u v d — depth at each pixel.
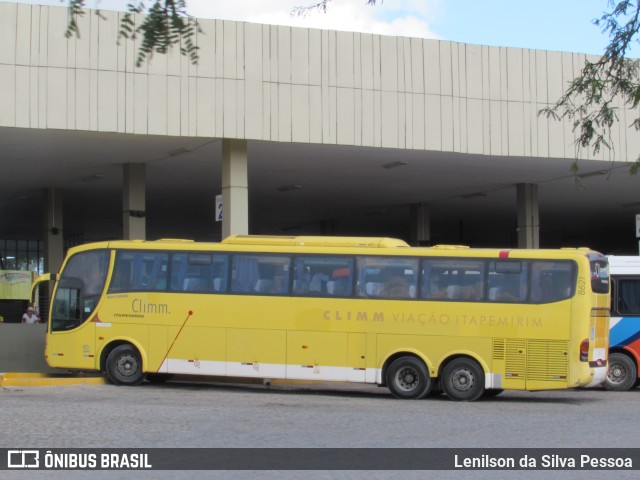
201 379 21.31
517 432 12.27
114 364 19.02
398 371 17.62
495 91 24.77
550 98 25.36
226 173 23.02
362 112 23.20
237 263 18.61
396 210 42.09
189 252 18.89
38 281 20.38
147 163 27.77
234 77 22.05
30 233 52.31
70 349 19.28
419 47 23.91
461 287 17.56
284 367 18.09
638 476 9.15
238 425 12.67
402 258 17.92
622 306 20.75
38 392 17.50
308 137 22.62
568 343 16.86
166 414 13.83
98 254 19.44
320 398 17.64
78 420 12.89
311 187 33.81
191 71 21.70
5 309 33.84
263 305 18.31
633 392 20.41
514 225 49.31
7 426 12.21
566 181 31.97
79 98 20.67
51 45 20.48
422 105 23.88
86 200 37.78
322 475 8.98
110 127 20.89
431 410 15.29
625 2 15.48
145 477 8.84
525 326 17.11
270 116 22.33
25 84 20.28
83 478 8.80
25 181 32.12
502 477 9.03
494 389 18.75
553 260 17.17
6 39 20.16
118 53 21.02
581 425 13.16
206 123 21.78
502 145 24.81
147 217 45.00
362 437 11.62
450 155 25.48
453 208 41.22
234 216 22.91
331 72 22.94
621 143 26.16
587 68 17.11
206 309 18.56
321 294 18.12
